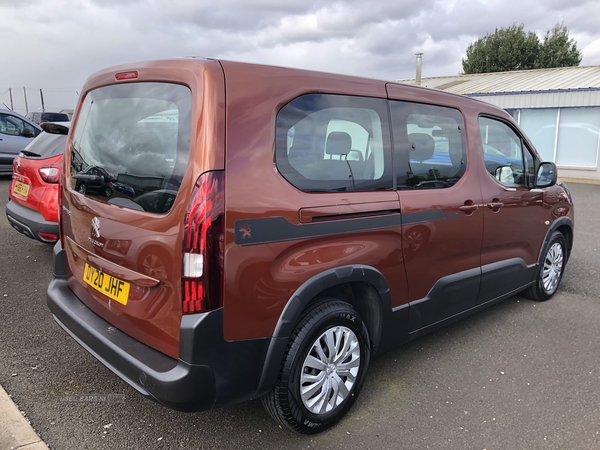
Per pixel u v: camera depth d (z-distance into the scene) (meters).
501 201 3.71
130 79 2.50
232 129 2.12
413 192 2.98
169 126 2.21
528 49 37.59
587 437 2.62
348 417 2.78
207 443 2.51
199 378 2.07
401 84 3.07
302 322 2.42
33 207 4.90
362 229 2.62
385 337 2.93
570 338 3.89
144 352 2.24
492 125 3.81
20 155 5.32
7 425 2.52
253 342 2.21
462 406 2.91
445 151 3.30
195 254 2.03
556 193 4.49
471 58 40.25
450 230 3.23
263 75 2.29
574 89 16.62
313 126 2.46
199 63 2.17
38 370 3.13
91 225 2.58
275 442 2.53
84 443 2.46
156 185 2.21
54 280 3.04
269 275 2.22
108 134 2.56
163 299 2.17
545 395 3.04
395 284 2.89
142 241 2.22
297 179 2.35
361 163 2.70
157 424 2.64
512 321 4.23
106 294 2.50
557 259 4.74
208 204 2.03
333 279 2.46
